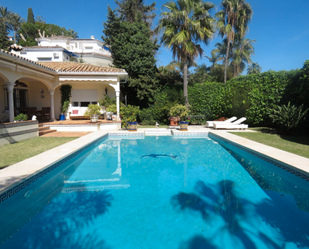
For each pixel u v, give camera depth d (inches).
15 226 118.0
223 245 101.7
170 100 608.1
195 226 118.1
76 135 391.9
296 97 433.4
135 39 631.8
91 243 103.1
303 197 156.9
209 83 615.5
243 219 125.6
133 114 446.3
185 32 545.3
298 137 370.3
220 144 354.3
